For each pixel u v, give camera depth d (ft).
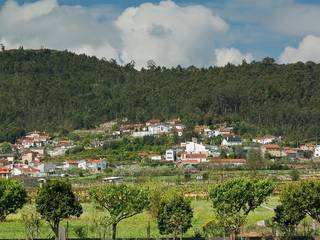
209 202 451.12
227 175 651.25
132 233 294.46
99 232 276.62
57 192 271.90
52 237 271.90
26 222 269.03
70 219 344.08
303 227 287.48
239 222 265.95
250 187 280.92
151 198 295.28
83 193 484.74
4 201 287.07
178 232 268.00
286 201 265.34
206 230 273.33
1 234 288.51
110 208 275.39
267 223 295.28
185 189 514.68
